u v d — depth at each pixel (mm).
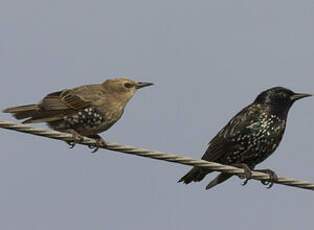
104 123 15711
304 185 14867
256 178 14922
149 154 13758
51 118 15391
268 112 16078
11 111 15141
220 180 15305
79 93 15586
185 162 13906
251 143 16047
